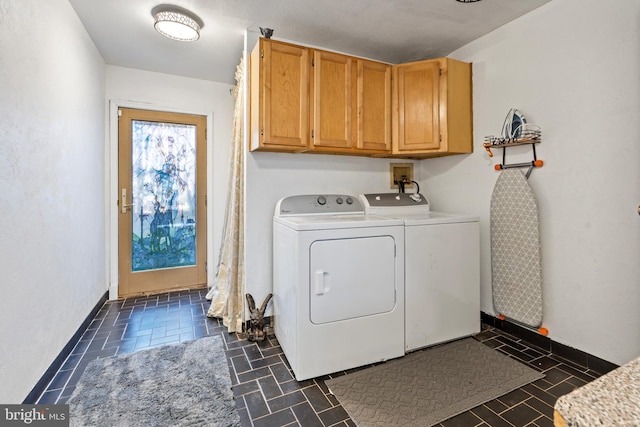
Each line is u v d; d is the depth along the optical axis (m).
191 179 3.35
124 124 3.03
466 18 2.13
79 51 2.18
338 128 2.24
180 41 2.48
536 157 2.05
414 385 1.66
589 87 1.76
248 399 1.54
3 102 1.27
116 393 1.57
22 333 1.40
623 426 0.40
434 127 2.38
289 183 2.48
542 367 1.82
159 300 3.00
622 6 1.62
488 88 2.35
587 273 1.80
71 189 2.04
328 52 2.20
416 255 2.03
